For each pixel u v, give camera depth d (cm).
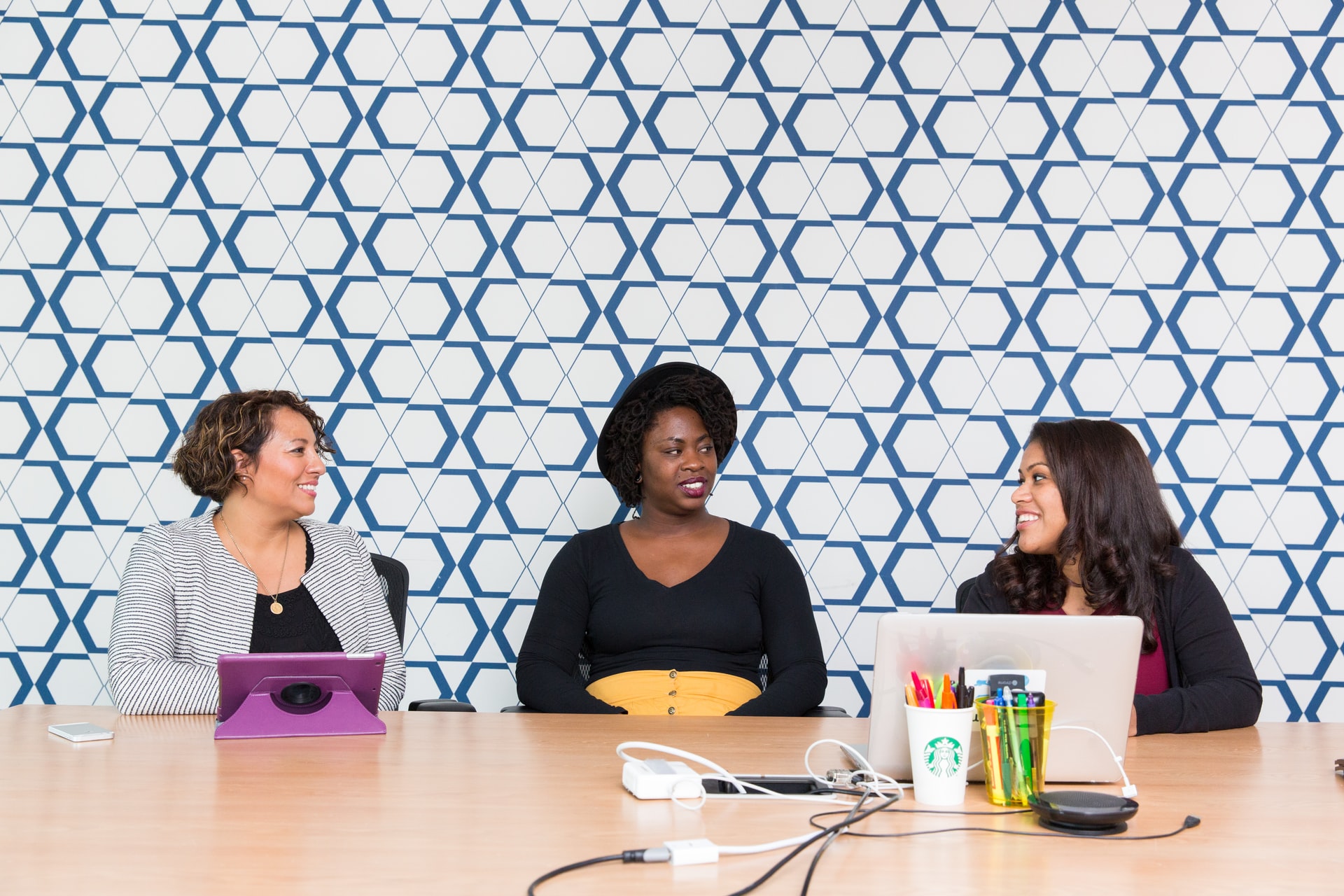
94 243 267
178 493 265
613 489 265
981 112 267
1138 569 176
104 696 262
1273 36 267
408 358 267
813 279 267
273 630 186
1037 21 268
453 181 268
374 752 132
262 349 267
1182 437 264
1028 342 266
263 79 269
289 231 267
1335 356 265
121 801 106
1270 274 266
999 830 99
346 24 269
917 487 265
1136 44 267
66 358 266
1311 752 140
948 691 111
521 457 266
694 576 218
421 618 266
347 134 269
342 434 266
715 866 88
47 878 83
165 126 268
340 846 92
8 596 263
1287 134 267
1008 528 264
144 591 175
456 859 89
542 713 164
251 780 116
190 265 267
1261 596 263
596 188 268
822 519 265
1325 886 85
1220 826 102
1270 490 264
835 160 267
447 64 269
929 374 265
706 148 268
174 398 266
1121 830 100
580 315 267
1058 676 115
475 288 267
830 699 263
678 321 267
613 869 87
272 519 192
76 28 268
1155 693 176
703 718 161
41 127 267
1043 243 267
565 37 269
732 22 268
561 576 221
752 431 265
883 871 87
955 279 266
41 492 265
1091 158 267
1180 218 267
